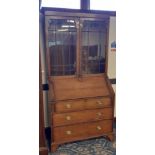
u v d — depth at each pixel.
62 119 2.44
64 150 2.46
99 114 2.60
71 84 2.57
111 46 3.01
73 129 2.52
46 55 2.47
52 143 2.43
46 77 2.68
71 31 2.53
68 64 2.63
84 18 2.50
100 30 2.70
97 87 2.65
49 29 2.45
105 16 2.58
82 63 2.69
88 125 2.58
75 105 2.48
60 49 2.57
